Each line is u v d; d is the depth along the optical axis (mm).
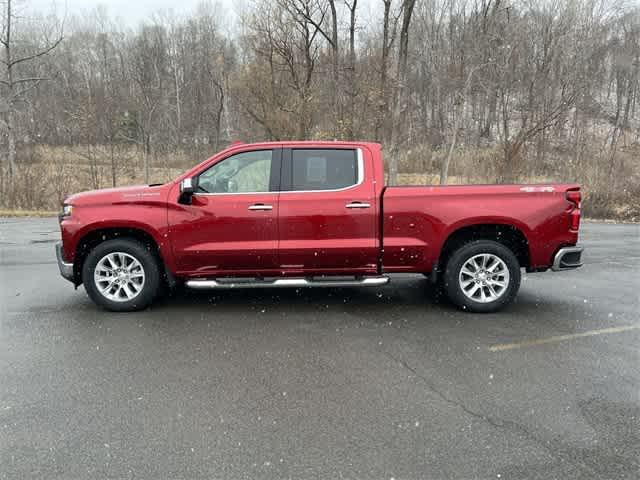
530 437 2934
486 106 31875
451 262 5449
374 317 5324
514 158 20453
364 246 5387
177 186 5387
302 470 2627
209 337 4680
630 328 4953
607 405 3322
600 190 17422
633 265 8398
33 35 33031
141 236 5633
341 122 20125
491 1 28891
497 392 3520
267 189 5406
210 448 2828
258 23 22109
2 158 22281
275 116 20750
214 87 41625
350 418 3158
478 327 4984
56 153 26375
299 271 5500
